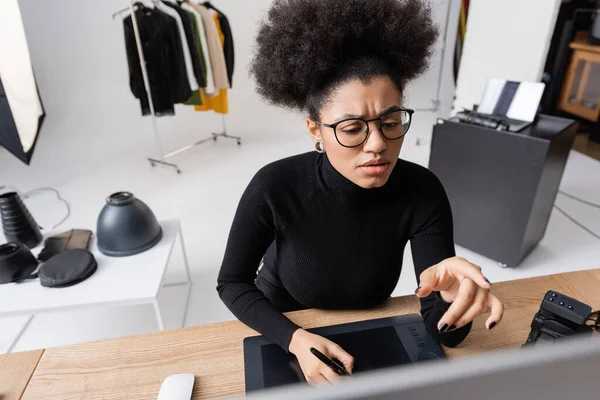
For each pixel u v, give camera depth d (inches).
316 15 24.8
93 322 69.8
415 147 141.9
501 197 74.7
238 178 122.6
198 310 71.9
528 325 29.9
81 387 25.6
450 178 81.1
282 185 31.8
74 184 120.8
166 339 29.1
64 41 153.6
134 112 168.7
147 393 25.2
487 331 29.3
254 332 29.7
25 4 145.4
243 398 9.3
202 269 82.0
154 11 112.8
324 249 32.7
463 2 150.8
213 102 138.8
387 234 32.3
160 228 61.2
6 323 69.4
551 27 93.5
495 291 33.2
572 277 34.8
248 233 33.0
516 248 76.4
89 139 153.9
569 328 22.9
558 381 8.7
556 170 74.2
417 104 174.2
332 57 24.3
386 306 32.4
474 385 8.5
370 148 23.8
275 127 164.7
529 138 67.1
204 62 124.6
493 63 112.6
